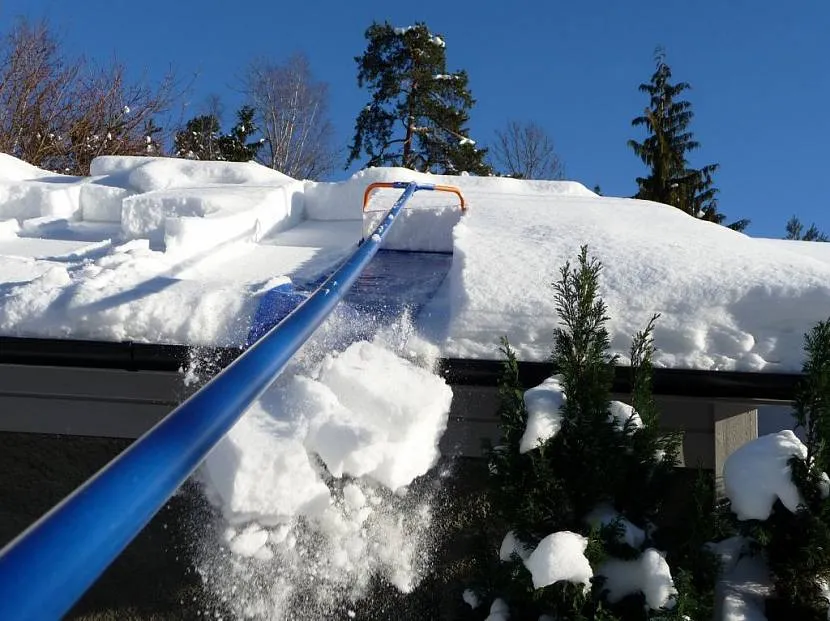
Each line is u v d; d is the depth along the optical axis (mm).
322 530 2010
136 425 2691
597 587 1896
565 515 1996
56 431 2715
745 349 2352
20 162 7715
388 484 1801
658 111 22844
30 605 599
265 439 1688
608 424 2021
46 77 16141
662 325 2398
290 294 2627
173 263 3574
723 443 2551
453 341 2439
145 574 2646
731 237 3605
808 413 2055
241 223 4684
